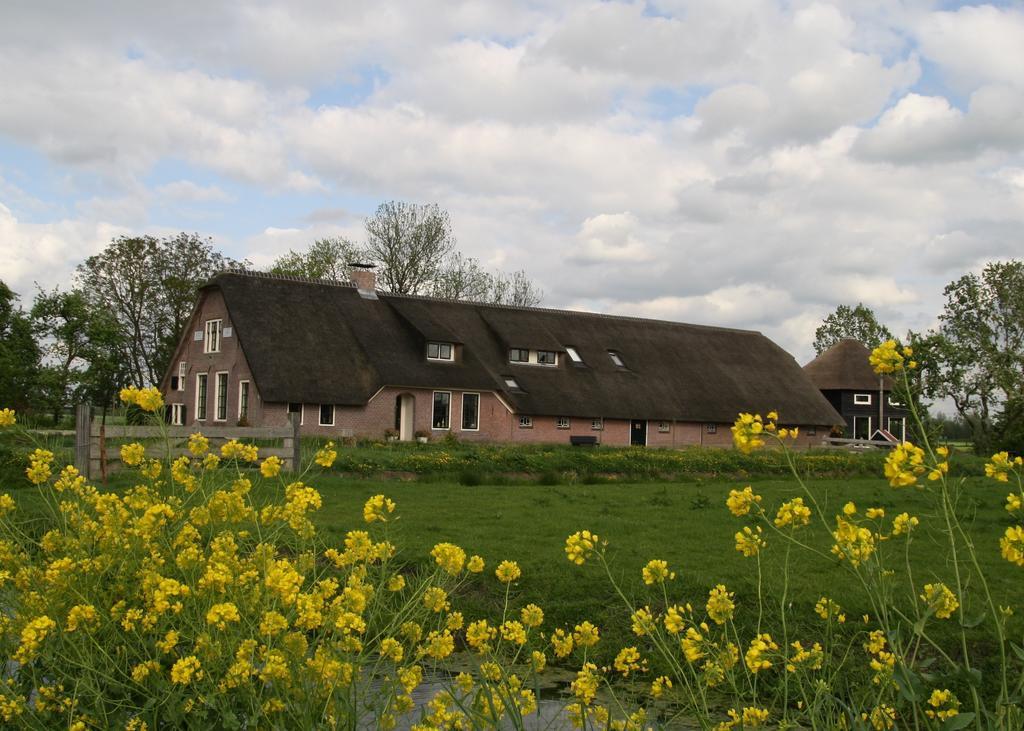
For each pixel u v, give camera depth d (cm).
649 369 4478
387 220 5847
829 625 423
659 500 1598
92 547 474
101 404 4666
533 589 880
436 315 4119
